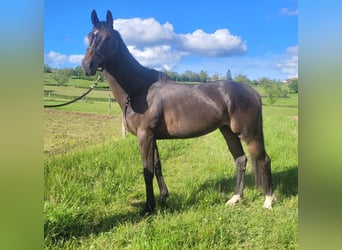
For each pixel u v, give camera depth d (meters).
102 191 3.92
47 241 2.80
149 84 3.59
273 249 2.86
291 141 6.92
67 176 4.04
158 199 3.93
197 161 5.44
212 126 3.69
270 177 3.83
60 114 9.17
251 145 3.75
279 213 3.61
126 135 7.06
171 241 2.77
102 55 3.35
